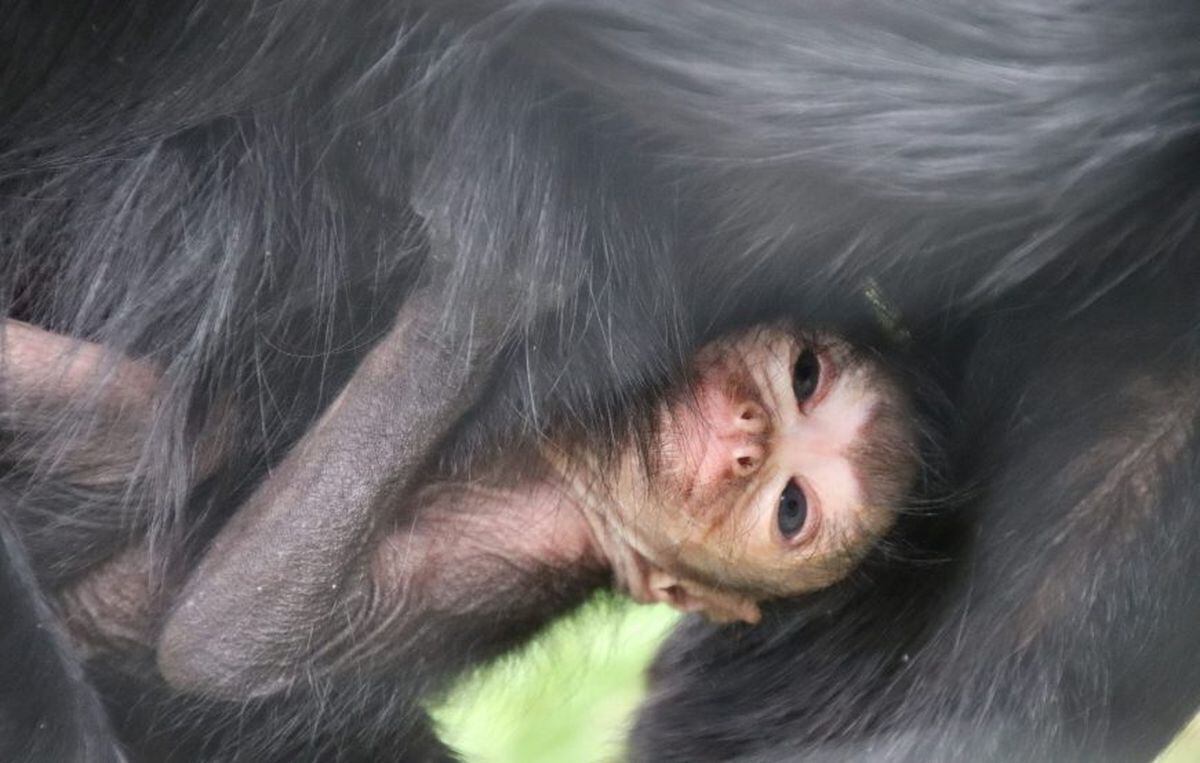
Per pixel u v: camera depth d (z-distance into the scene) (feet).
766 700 6.86
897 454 6.70
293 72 6.54
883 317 6.64
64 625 6.61
